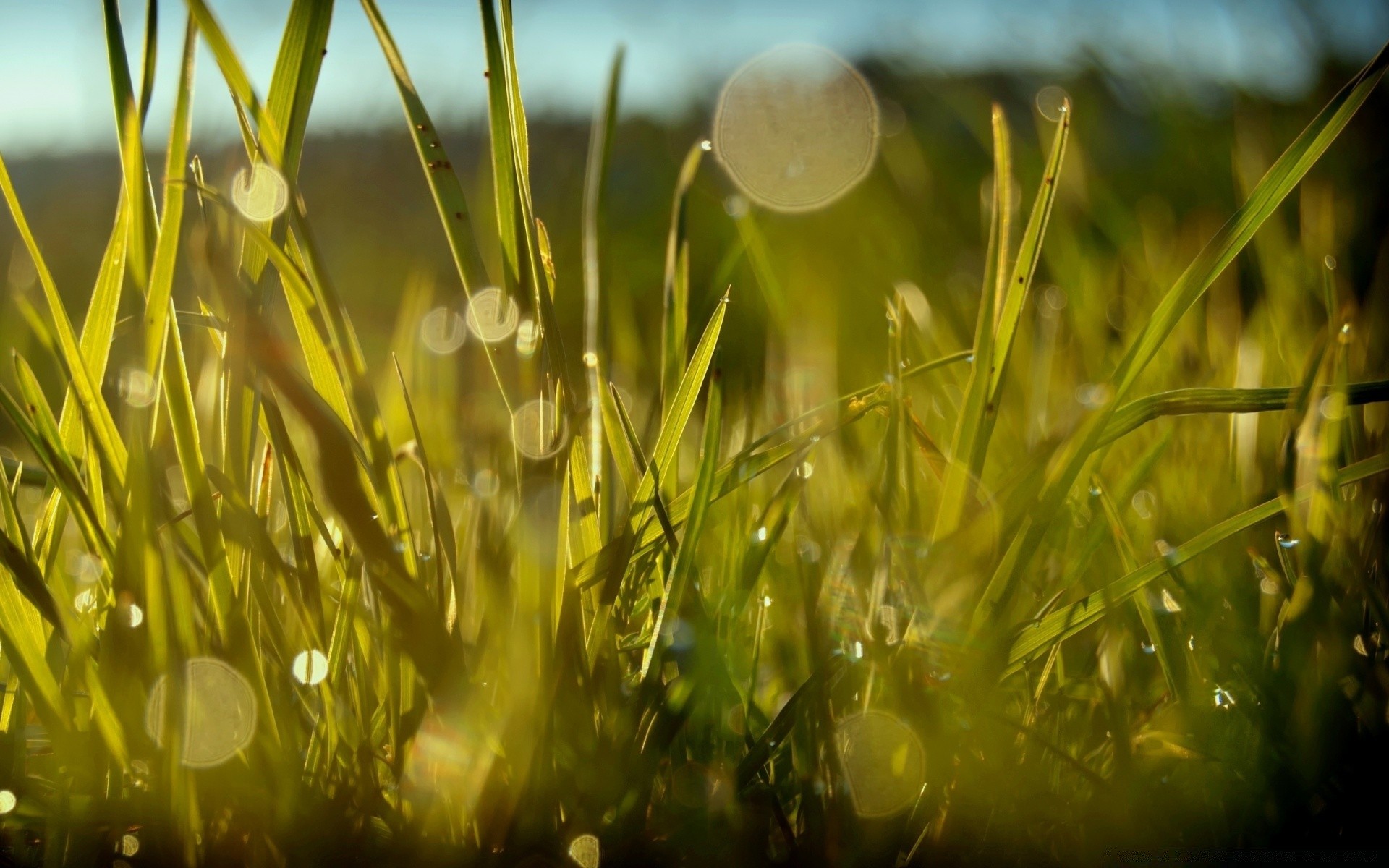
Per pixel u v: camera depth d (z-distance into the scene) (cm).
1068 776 42
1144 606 43
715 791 41
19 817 40
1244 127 101
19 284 50
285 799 40
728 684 42
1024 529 42
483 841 40
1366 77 41
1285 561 44
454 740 40
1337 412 43
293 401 40
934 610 42
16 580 40
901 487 46
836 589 44
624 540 42
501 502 42
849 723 41
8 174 40
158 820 40
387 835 40
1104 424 42
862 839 40
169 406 40
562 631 41
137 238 39
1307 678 42
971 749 41
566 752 41
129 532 40
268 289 41
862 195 117
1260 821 41
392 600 40
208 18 39
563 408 41
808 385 61
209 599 41
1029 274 42
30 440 40
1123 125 129
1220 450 54
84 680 41
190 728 40
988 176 123
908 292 79
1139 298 79
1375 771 41
